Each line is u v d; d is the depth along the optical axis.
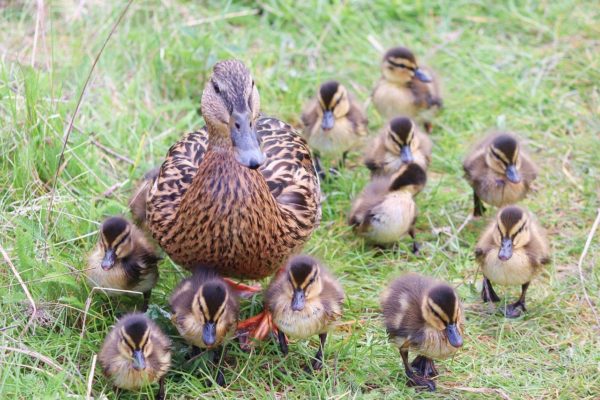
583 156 12.69
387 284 9.88
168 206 9.41
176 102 13.19
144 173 11.73
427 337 8.80
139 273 9.51
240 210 8.90
